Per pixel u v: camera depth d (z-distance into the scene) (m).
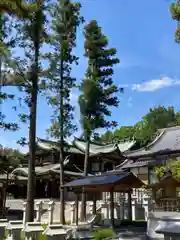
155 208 15.57
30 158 18.72
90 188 19.28
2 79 18.05
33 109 19.12
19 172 40.56
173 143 27.86
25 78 18.58
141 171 30.58
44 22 19.28
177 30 12.73
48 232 8.41
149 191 22.75
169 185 15.32
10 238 10.68
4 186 35.97
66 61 25.06
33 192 18.42
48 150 47.19
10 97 18.69
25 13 13.75
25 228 10.45
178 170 12.90
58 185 44.25
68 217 27.42
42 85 20.19
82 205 24.25
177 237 4.77
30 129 19.00
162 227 5.07
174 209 14.77
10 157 29.17
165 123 66.06
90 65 28.08
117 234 14.78
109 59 27.83
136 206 22.42
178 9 12.41
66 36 25.11
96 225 19.08
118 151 47.12
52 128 25.69
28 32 18.89
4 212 30.27
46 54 20.39
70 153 47.78
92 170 49.12
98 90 27.00
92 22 28.05
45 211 27.23
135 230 16.52
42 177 44.34
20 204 39.03
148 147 28.59
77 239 13.84
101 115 27.41
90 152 48.97
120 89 28.16
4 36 18.34
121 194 25.44
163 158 25.70
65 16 25.42
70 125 25.81
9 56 17.34
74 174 44.12
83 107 27.09
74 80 25.50
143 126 71.50
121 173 18.72
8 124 19.28
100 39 27.78
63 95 24.95
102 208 23.72
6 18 17.52
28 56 18.98
